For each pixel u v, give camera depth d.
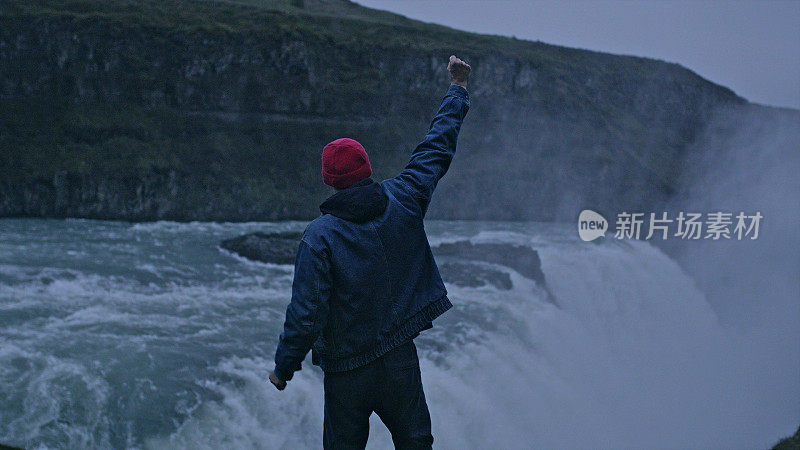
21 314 11.18
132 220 29.67
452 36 47.16
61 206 28.44
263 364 10.22
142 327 11.25
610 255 25.55
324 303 2.04
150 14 35.50
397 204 2.15
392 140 40.31
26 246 18.11
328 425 2.22
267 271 17.69
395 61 41.91
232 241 20.77
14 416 7.82
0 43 30.50
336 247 2.05
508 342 14.83
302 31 39.03
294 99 37.69
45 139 29.84
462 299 16.58
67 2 33.84
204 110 35.09
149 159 31.12
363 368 2.14
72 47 31.80
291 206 33.75
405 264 2.14
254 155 35.06
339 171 2.12
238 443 8.57
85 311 11.86
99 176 29.38
